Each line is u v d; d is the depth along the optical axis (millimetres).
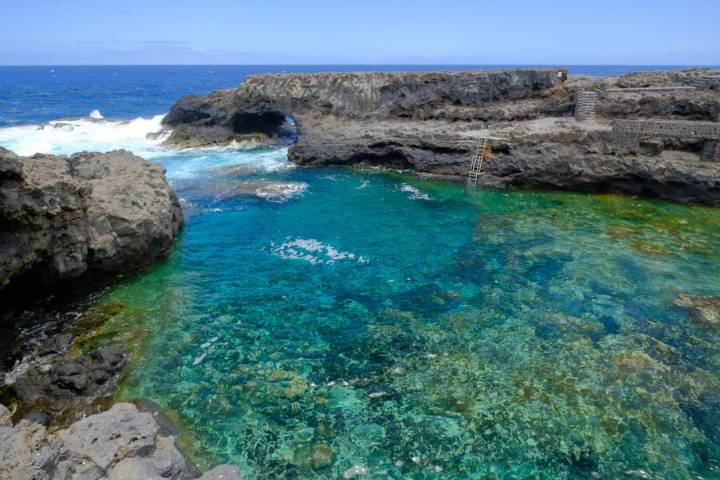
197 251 22188
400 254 21938
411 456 10898
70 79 186625
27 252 14047
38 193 14039
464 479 10336
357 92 42094
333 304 17703
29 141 45281
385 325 16297
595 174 28875
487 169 32156
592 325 16047
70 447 8297
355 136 38531
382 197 30250
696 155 28500
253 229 25000
